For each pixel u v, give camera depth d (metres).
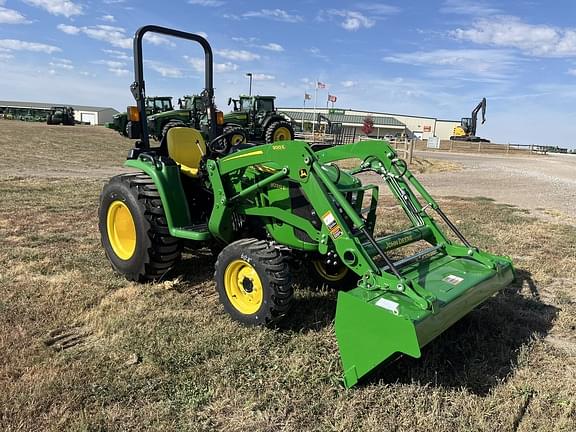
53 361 3.30
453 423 2.80
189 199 5.03
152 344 3.57
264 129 21.50
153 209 4.57
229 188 4.36
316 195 3.63
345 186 4.33
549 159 32.94
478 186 14.55
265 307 3.73
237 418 2.81
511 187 14.45
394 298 3.14
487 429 2.75
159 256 4.68
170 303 4.36
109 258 5.10
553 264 5.91
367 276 3.33
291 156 3.74
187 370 3.26
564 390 3.16
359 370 3.07
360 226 3.39
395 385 3.14
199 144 5.30
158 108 24.20
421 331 2.90
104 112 106.81
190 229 4.53
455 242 6.80
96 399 2.91
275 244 3.94
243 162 4.09
